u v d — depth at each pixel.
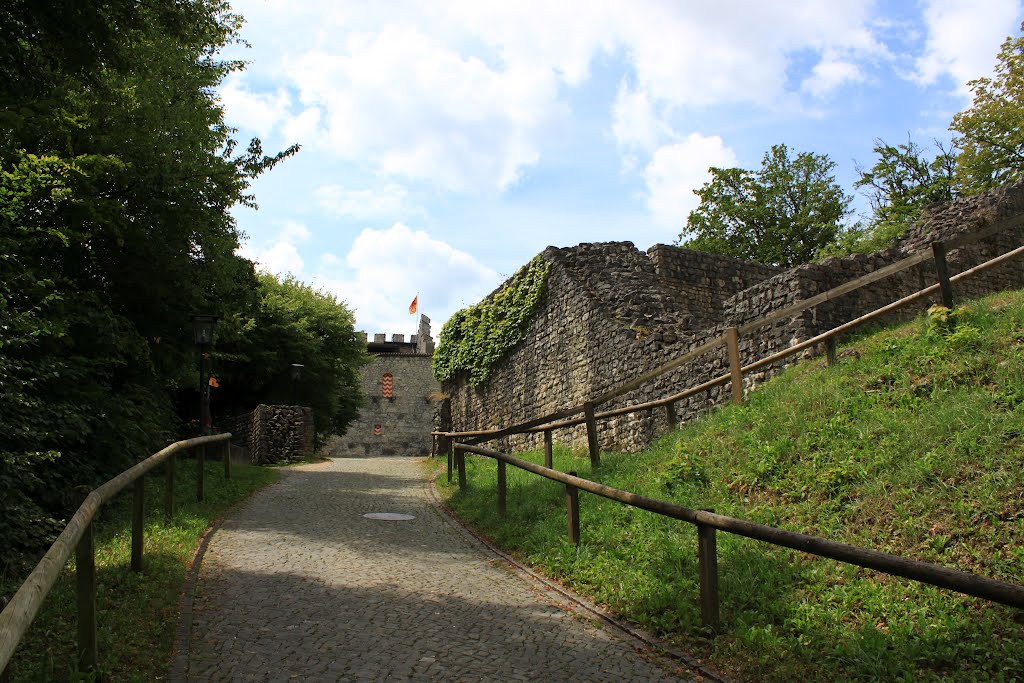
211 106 12.81
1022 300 9.05
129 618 5.05
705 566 5.18
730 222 34.38
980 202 17.48
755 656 4.67
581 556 7.04
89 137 10.00
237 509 10.60
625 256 18.23
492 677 4.48
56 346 9.27
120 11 8.66
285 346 27.36
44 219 9.40
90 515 4.02
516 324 20.52
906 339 9.15
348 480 15.48
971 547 5.22
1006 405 6.67
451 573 7.12
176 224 11.13
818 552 4.24
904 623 4.66
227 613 5.54
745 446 8.34
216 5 12.66
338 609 5.77
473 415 24.16
